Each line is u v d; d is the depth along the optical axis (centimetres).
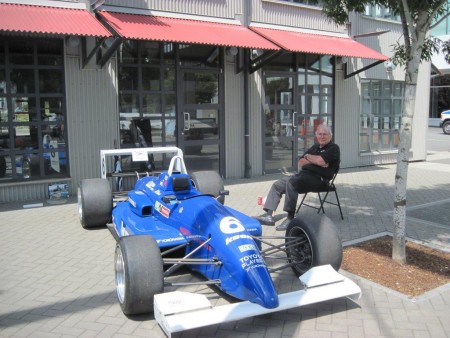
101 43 831
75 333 390
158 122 1025
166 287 474
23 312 429
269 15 1182
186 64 1050
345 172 1312
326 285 412
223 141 1124
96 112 941
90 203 667
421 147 1612
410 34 555
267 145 1205
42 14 827
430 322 411
